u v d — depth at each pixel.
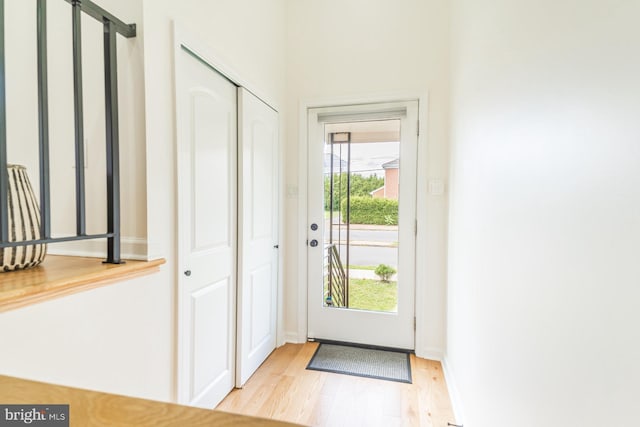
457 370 1.73
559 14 0.72
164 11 1.25
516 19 0.97
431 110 2.28
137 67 1.16
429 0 2.28
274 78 2.33
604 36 0.56
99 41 1.17
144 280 1.18
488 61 1.26
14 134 1.25
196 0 1.44
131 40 1.16
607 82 0.55
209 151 1.60
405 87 2.32
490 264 1.19
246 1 1.91
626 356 0.49
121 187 1.20
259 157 2.11
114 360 1.04
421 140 2.30
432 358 2.29
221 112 1.71
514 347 0.94
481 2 1.36
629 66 0.49
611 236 0.53
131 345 1.11
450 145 2.11
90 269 0.98
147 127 1.17
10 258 0.89
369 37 2.39
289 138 2.57
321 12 2.49
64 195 1.23
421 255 2.31
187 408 0.45
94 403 0.47
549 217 0.75
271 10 2.27
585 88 0.62
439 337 2.28
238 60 1.82
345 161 2.52
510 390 0.97
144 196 1.18
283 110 2.51
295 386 1.92
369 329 2.47
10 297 0.72
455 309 1.83
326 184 2.56
